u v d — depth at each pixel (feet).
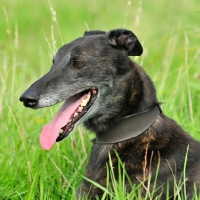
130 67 33.12
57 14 90.84
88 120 33.81
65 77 32.50
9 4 93.35
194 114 45.50
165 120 33.32
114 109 32.78
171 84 50.60
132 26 72.38
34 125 44.86
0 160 38.45
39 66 68.64
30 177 34.30
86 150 39.14
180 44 59.41
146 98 32.65
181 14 62.64
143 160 31.86
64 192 34.24
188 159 32.24
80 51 32.65
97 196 32.27
